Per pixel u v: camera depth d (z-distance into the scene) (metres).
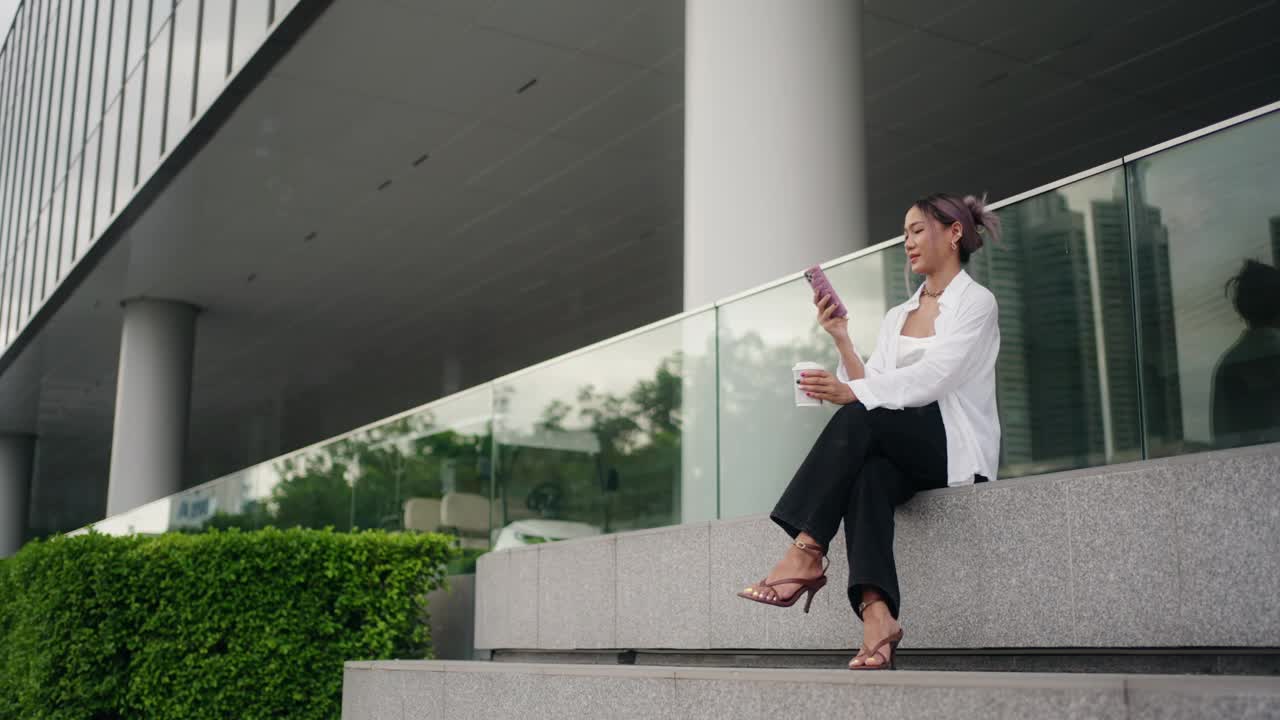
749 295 5.72
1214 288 3.81
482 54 11.62
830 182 7.08
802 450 5.31
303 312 21.66
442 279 19.70
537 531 7.23
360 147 14.06
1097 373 4.16
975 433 3.86
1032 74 12.07
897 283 4.97
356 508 9.59
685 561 5.25
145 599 7.30
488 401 8.00
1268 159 3.70
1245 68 12.05
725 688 3.57
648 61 11.71
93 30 19.64
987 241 4.66
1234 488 3.15
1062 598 3.53
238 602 7.49
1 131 28.59
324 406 30.23
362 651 7.74
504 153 14.20
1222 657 3.18
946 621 3.85
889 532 3.64
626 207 16.11
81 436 33.12
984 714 2.80
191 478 40.22
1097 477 3.48
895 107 12.74
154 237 17.39
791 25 7.23
